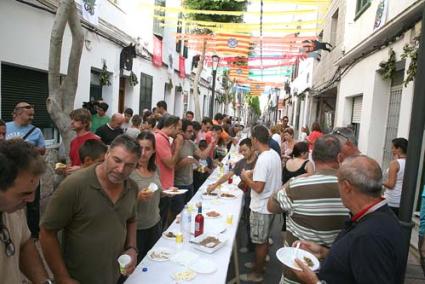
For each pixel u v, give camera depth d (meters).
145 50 12.18
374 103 7.84
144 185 3.42
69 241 2.29
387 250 1.78
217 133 8.56
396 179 4.44
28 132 4.81
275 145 6.61
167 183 4.70
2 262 1.67
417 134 2.39
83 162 3.30
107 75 9.02
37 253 2.07
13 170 1.53
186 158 5.69
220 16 11.89
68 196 2.19
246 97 54.31
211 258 2.98
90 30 8.13
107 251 2.31
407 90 5.73
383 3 7.05
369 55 8.23
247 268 4.81
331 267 1.96
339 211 2.57
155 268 2.74
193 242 3.18
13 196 1.57
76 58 4.76
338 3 11.77
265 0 8.00
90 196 2.24
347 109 10.51
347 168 2.00
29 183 1.60
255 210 4.30
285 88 28.33
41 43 6.48
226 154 10.13
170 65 15.58
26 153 1.59
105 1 8.87
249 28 10.37
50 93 4.64
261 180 4.18
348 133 3.73
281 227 6.56
